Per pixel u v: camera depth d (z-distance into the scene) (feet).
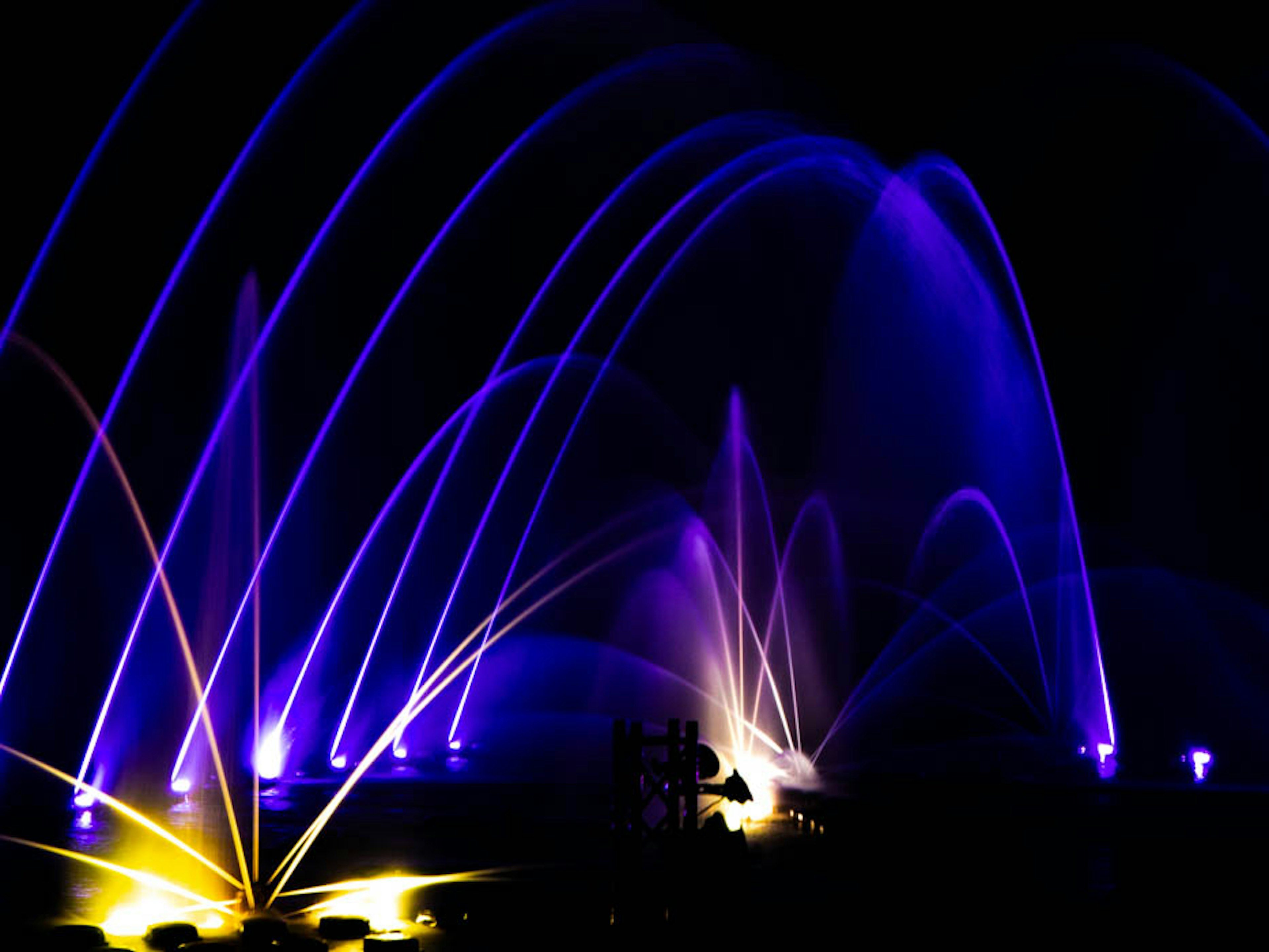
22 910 36.86
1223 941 31.58
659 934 31.89
